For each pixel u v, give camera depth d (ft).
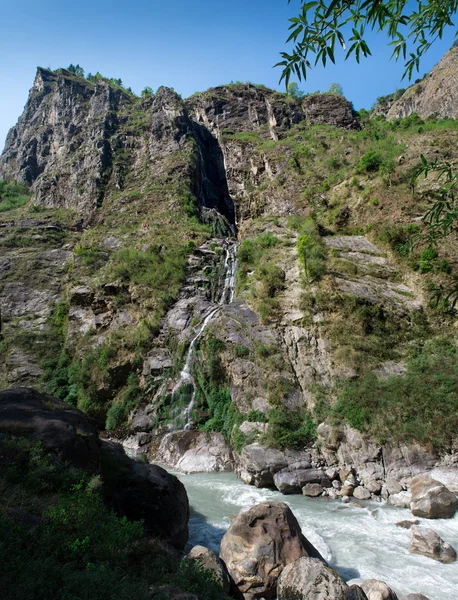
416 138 125.08
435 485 43.34
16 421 32.32
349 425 56.70
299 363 69.31
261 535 28.94
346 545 35.50
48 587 17.44
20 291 120.37
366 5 13.75
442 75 221.66
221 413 70.28
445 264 77.10
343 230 101.91
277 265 92.12
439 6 15.38
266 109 218.79
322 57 14.92
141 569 23.20
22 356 100.73
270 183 151.43
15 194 205.57
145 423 74.74
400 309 74.74
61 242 140.87
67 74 255.70
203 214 155.74
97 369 86.33
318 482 50.98
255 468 53.21
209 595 21.99
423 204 92.89
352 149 151.02
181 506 34.73
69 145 203.62
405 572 30.78
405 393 57.57
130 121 205.46
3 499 23.65
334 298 75.15
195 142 187.73
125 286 100.78
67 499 25.89
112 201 160.45
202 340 79.05
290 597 24.47
